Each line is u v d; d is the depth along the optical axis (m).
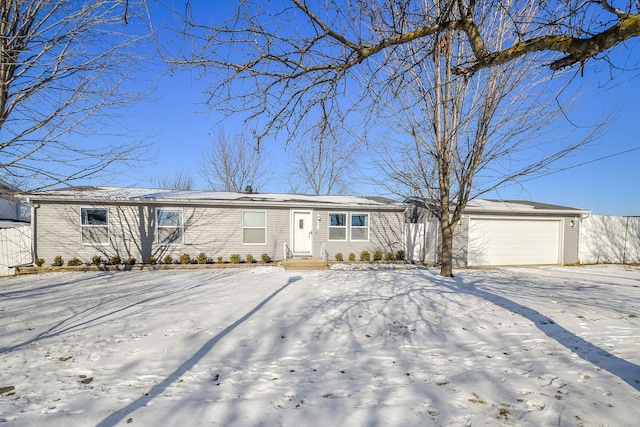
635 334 5.49
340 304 7.50
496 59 3.28
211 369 4.18
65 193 13.48
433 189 11.84
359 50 3.52
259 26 3.54
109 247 13.81
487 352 4.75
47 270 12.52
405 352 4.79
